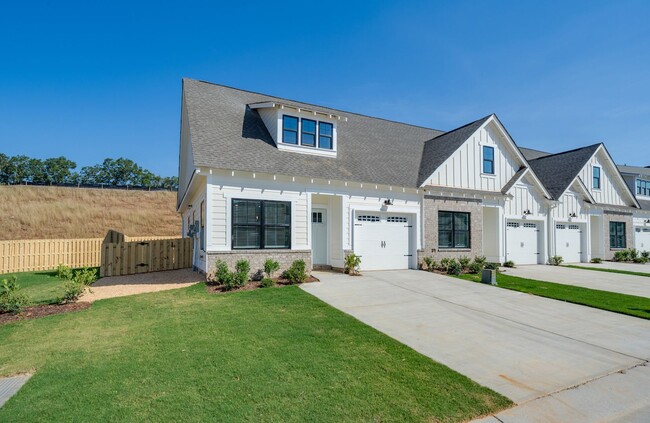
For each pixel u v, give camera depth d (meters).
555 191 21.38
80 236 36.12
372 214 15.27
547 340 6.85
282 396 4.40
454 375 5.13
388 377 5.00
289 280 12.02
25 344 6.28
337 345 6.18
